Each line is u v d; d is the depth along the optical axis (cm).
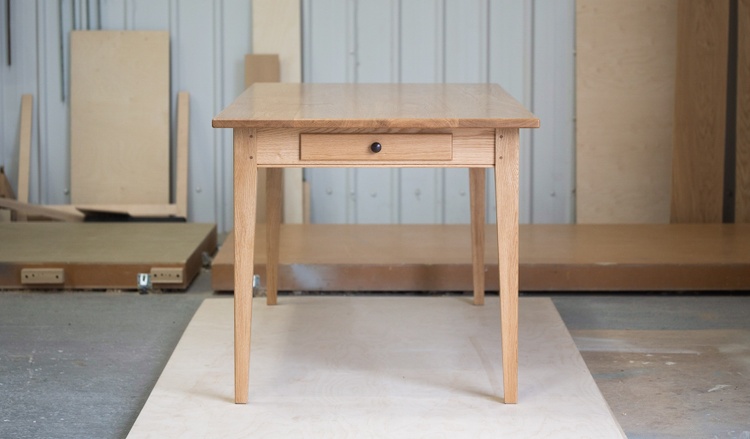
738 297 398
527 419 251
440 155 250
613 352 324
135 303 388
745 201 505
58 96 525
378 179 527
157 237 452
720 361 313
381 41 520
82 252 418
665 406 275
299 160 250
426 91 331
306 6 517
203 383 278
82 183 520
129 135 520
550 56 517
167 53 518
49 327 354
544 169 524
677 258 405
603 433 242
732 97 511
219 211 534
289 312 350
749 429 258
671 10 505
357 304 362
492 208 523
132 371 306
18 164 528
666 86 509
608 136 511
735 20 506
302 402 263
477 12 516
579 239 448
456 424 248
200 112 527
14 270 402
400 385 276
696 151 499
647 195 514
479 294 360
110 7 521
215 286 398
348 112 257
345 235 459
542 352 304
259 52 512
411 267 396
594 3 508
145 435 242
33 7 519
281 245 434
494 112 255
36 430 259
